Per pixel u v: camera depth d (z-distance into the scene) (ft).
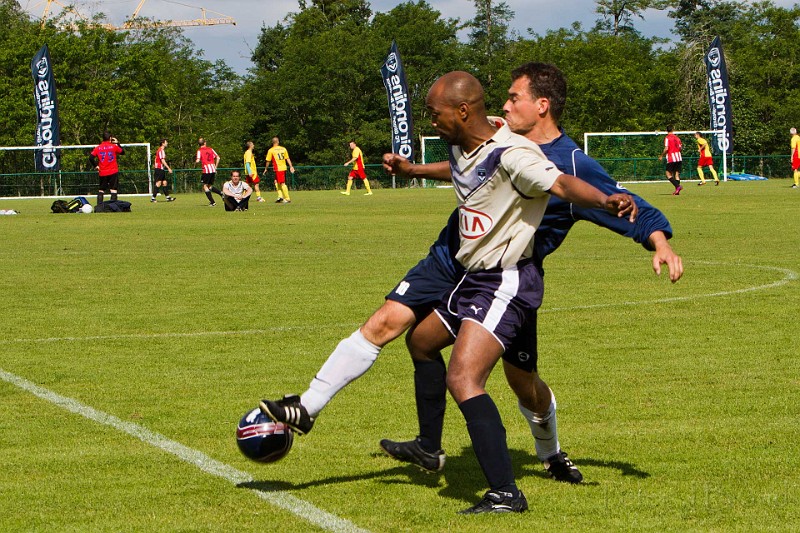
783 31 386.11
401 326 25.08
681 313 53.67
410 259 83.35
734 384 37.37
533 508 23.98
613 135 282.56
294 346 45.88
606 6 475.31
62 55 318.65
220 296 62.28
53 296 63.10
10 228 126.31
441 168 27.96
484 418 23.26
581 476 26.21
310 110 378.73
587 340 46.39
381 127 372.99
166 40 392.47
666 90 372.58
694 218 124.77
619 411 33.60
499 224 23.34
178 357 43.47
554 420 26.25
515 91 25.17
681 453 28.76
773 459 28.02
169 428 31.81
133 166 316.60
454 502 24.59
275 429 24.53
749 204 154.10
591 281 66.90
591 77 364.79
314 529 22.52
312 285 67.15
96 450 29.32
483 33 462.60
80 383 38.40
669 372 39.47
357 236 106.73
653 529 22.45
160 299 61.26
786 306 55.52
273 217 142.20
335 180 294.46
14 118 298.97
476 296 23.84
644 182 277.03
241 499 24.82
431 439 25.95
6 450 29.32
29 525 22.95
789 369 39.81
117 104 315.17
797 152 218.38
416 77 374.63
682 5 469.57
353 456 28.84
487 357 23.43
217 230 118.52
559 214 24.11
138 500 24.76
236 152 372.38
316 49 376.89
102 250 94.43
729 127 265.75
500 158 22.82
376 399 35.63
